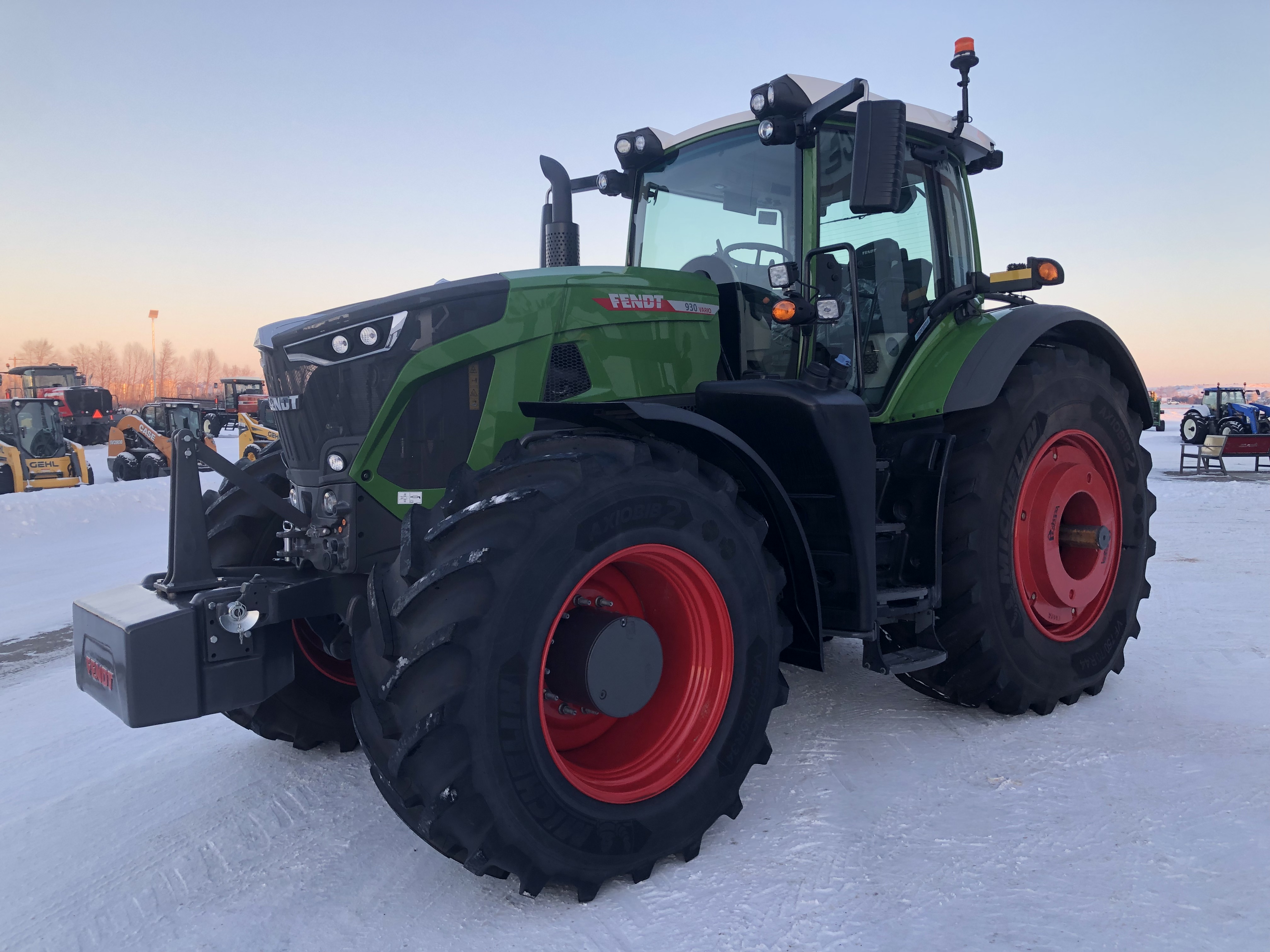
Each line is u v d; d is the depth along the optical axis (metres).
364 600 2.27
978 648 3.11
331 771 3.01
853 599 2.72
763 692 2.46
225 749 3.29
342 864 2.33
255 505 3.01
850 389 3.09
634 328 2.76
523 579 2.03
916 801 2.55
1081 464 3.45
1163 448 23.39
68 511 11.56
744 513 2.51
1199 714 3.23
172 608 2.19
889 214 3.35
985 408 3.23
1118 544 3.64
